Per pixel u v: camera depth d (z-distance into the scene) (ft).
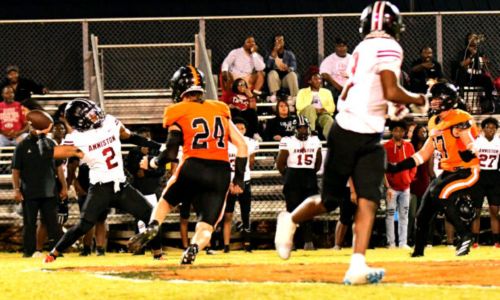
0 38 74.90
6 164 68.08
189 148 34.96
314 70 72.49
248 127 67.36
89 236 56.39
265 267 32.24
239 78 67.62
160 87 75.66
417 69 72.38
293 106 73.46
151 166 35.45
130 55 75.15
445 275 27.76
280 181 69.51
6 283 27.73
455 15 76.84
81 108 41.75
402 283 25.21
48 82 75.56
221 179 35.19
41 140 55.77
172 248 63.62
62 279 28.58
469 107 74.54
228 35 76.23
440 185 45.70
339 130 25.86
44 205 55.93
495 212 61.82
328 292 22.95
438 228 66.59
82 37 73.82
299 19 76.54
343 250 58.75
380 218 66.49
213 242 62.54
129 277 28.55
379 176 25.46
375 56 25.53
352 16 74.59
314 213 29.32
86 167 56.18
